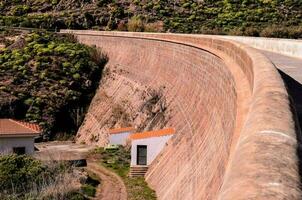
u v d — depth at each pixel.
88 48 77.38
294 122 4.55
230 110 18.30
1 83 65.56
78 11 106.81
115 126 52.25
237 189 2.80
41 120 60.97
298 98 13.87
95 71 70.00
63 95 64.75
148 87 47.78
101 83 66.81
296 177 3.02
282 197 2.71
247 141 3.75
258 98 5.99
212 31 81.38
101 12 104.25
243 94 13.90
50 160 35.78
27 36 84.81
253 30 74.38
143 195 30.78
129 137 43.16
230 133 16.91
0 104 60.81
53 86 66.38
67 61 72.19
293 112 5.25
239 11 95.19
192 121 28.75
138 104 48.50
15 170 30.95
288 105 5.47
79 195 29.97
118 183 34.84
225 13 94.69
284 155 3.34
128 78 56.97
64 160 39.47
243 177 2.96
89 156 45.47
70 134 60.88
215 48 28.98
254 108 5.32
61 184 30.31
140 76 52.78
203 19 93.38
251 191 2.75
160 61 47.94
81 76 68.88
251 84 13.16
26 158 33.16
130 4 105.31
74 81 67.56
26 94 63.88
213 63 27.20
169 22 92.19
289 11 94.00
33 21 102.19
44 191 28.62
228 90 19.97
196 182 21.08
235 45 20.98
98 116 58.56
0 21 101.75
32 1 116.12
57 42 83.50
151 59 51.84
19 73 68.75
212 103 24.55
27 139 42.34
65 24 102.38
